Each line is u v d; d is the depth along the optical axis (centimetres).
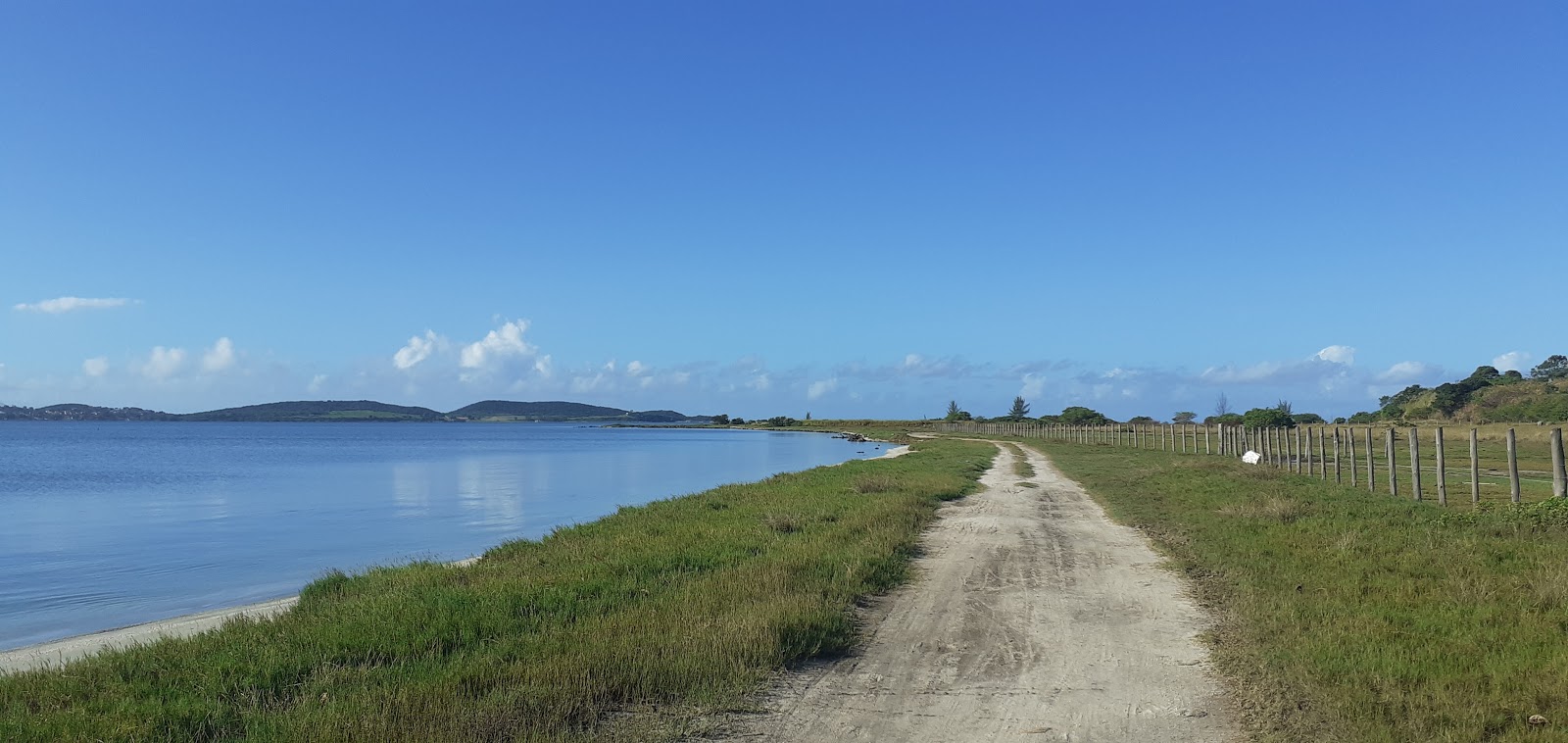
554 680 695
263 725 613
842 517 1795
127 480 4412
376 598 1057
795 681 742
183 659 801
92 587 1639
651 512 2027
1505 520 1423
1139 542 1519
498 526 2509
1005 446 6022
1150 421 10319
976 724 638
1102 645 852
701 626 848
